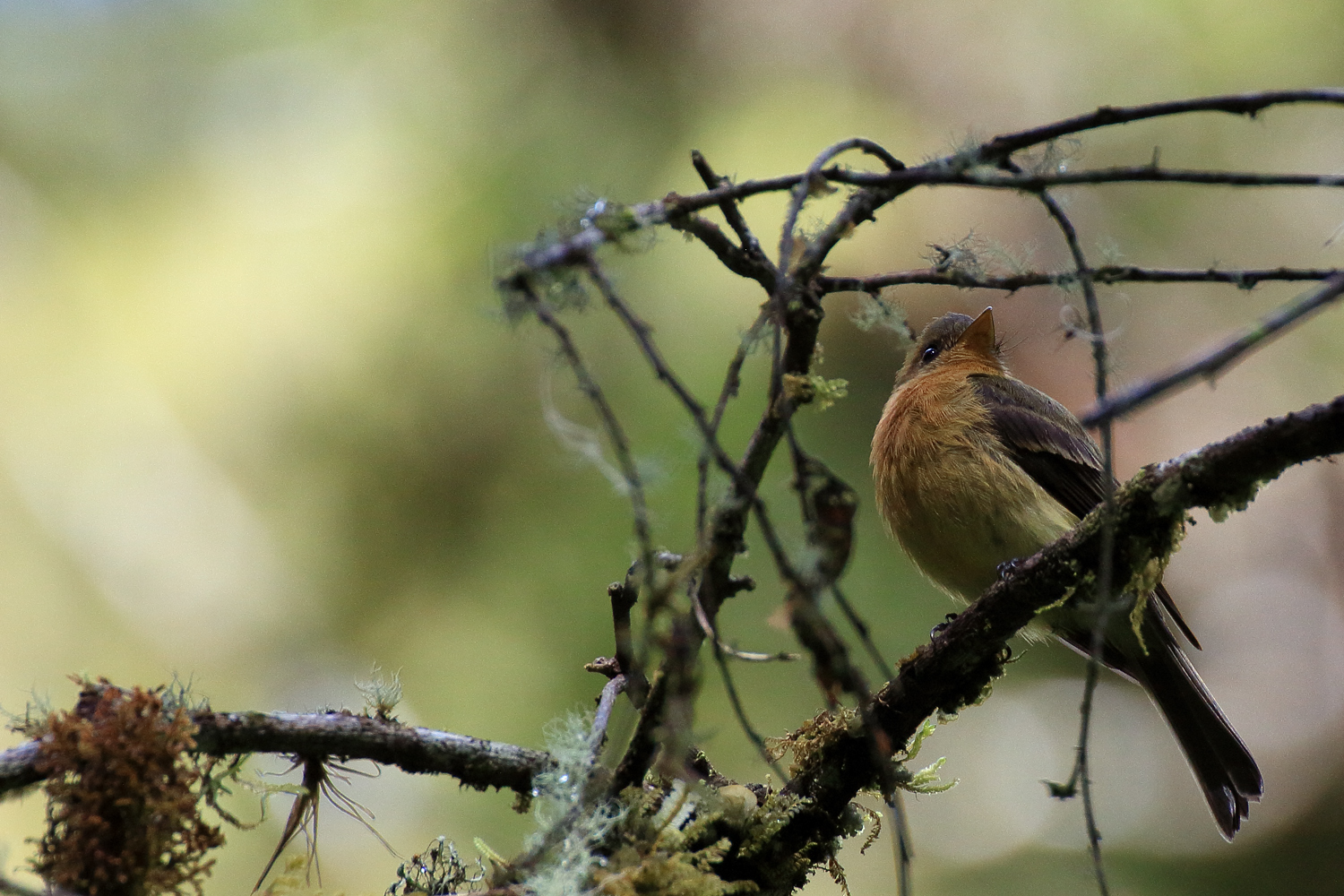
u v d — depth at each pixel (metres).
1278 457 4.76
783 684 8.94
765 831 5.09
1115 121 4.39
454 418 9.71
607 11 10.44
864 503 10.12
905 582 9.85
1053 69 10.56
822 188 4.40
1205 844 11.84
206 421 10.07
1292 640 12.75
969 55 10.53
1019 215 10.48
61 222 10.52
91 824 3.97
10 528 9.88
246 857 8.48
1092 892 11.21
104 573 9.90
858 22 10.47
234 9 10.91
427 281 9.94
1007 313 11.09
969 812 11.69
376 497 9.75
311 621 9.60
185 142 10.73
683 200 4.36
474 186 10.04
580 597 9.22
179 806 4.08
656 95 10.40
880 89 10.49
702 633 4.48
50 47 10.81
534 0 10.52
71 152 10.65
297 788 4.54
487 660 9.26
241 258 10.32
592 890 4.40
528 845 4.65
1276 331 3.42
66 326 10.32
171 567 9.85
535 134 10.24
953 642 5.43
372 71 10.62
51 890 3.96
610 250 4.44
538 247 4.00
